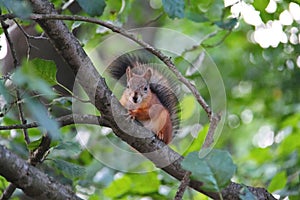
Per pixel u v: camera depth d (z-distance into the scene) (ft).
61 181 31.76
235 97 59.82
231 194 23.34
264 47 41.01
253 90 59.26
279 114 55.88
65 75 33.40
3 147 19.57
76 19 20.99
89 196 33.27
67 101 25.22
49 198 20.30
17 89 19.48
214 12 36.68
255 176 39.93
